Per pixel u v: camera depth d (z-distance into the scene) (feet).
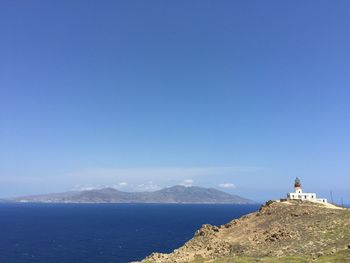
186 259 321.11
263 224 367.04
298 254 270.26
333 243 274.77
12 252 597.52
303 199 424.46
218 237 374.43
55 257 551.59
